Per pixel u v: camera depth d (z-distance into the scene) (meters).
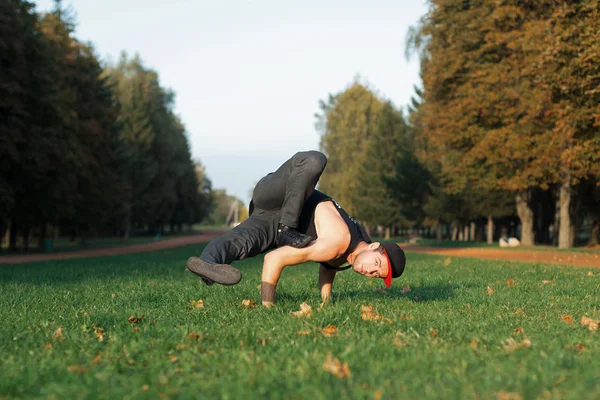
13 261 22.53
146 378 3.11
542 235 49.09
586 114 20.81
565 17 20.75
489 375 3.04
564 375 3.07
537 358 3.46
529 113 25.45
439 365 3.29
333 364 3.20
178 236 81.00
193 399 2.77
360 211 60.59
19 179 30.12
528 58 24.95
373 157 59.91
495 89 28.64
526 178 28.28
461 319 5.20
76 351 3.88
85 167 35.72
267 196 5.37
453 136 31.09
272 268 5.48
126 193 46.91
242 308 5.91
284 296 7.10
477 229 57.06
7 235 52.00
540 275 11.17
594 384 2.91
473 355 3.55
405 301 6.60
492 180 30.58
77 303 6.91
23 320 5.32
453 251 27.73
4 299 7.22
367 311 5.34
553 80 20.88
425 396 2.72
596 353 3.70
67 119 30.66
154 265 15.90
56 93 29.56
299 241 5.28
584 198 38.41
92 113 39.44
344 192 63.81
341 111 70.12
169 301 6.96
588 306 6.36
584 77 20.00
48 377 3.21
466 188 41.09
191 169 87.56
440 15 31.66
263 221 5.42
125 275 11.81
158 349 3.85
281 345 3.85
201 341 4.10
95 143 37.88
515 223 60.03
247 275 11.28
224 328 4.61
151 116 72.38
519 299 7.02
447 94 32.72
